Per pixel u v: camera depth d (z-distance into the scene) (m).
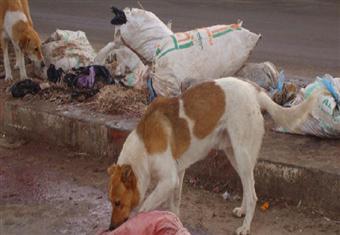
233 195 2.86
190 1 7.10
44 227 2.69
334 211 2.61
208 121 2.45
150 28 3.62
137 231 2.21
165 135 2.39
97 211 2.79
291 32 5.57
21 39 3.95
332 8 6.66
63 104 3.55
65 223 2.71
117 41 3.78
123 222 2.30
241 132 2.45
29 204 2.89
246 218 2.53
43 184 3.08
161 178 2.39
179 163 2.47
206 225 2.62
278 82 3.36
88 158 3.30
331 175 2.59
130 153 2.37
